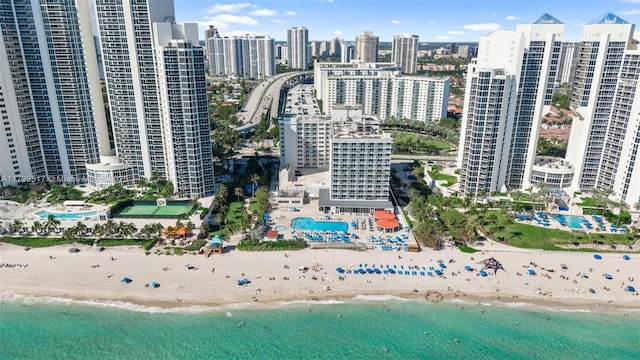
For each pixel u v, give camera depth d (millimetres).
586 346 159750
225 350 156625
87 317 171000
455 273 197125
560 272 197875
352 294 184750
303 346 158750
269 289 186000
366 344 160250
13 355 153875
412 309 177125
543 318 172625
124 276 192875
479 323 170375
